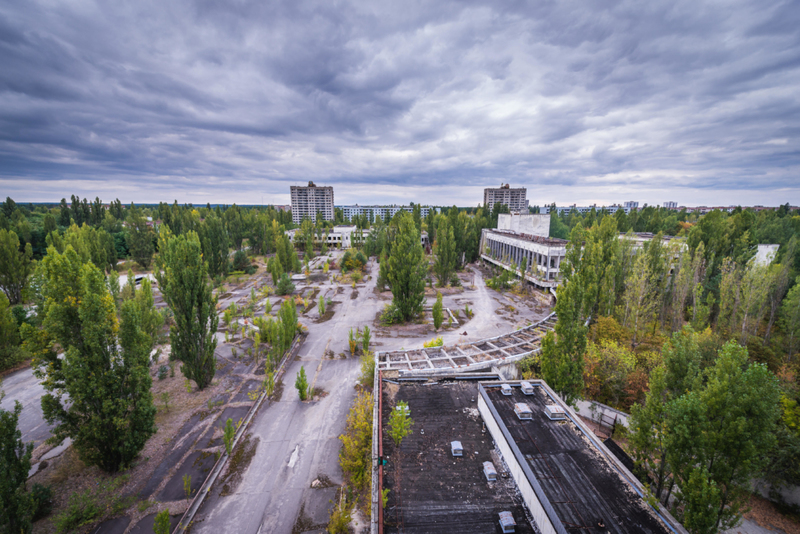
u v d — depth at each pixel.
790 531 18.38
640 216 96.06
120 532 17.62
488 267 89.19
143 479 21.06
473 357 33.59
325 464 22.73
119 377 20.55
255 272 83.62
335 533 17.33
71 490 19.88
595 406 27.64
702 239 50.53
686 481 16.12
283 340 35.94
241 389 31.50
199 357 30.31
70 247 19.50
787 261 41.94
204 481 20.92
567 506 12.90
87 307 19.31
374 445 16.88
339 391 31.38
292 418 27.50
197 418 27.19
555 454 15.66
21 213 105.94
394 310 49.19
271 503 19.69
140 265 82.69
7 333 34.06
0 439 15.29
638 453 18.88
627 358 27.64
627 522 12.26
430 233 118.44
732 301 39.06
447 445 17.58
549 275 63.22
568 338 23.66
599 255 43.06
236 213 114.81
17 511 15.41
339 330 46.06
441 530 12.78
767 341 36.31
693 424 15.87
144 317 36.69
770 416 14.68
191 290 28.95
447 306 56.78
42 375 19.53
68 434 19.61
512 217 91.31
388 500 14.16
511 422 18.12
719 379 15.89
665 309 43.69
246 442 24.61
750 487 15.46
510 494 14.55
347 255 88.44
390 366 31.12
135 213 113.38
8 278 50.66
